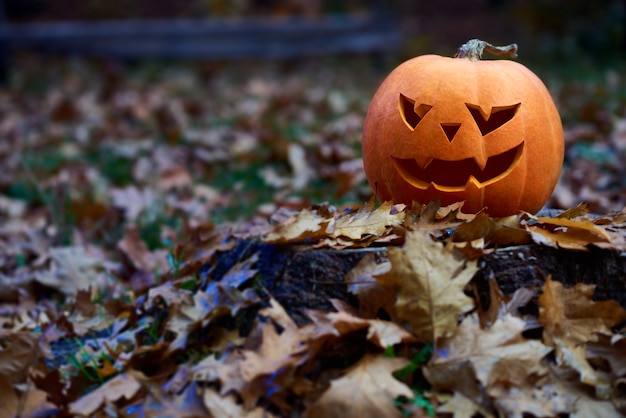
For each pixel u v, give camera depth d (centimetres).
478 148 126
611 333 117
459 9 595
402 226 124
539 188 131
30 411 115
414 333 115
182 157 260
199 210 204
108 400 116
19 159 266
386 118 131
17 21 576
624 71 403
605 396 113
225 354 119
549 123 131
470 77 128
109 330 138
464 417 109
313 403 111
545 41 493
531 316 119
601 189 208
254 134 288
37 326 147
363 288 119
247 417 111
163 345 123
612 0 510
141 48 453
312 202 202
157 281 152
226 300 123
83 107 361
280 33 462
